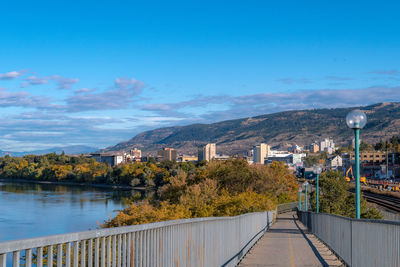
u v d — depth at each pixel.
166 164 167.88
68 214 78.00
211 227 11.71
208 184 57.69
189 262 9.50
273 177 76.31
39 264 4.27
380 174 167.38
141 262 6.76
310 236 29.61
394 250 9.23
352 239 14.09
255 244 23.00
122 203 100.88
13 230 58.34
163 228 7.88
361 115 14.49
